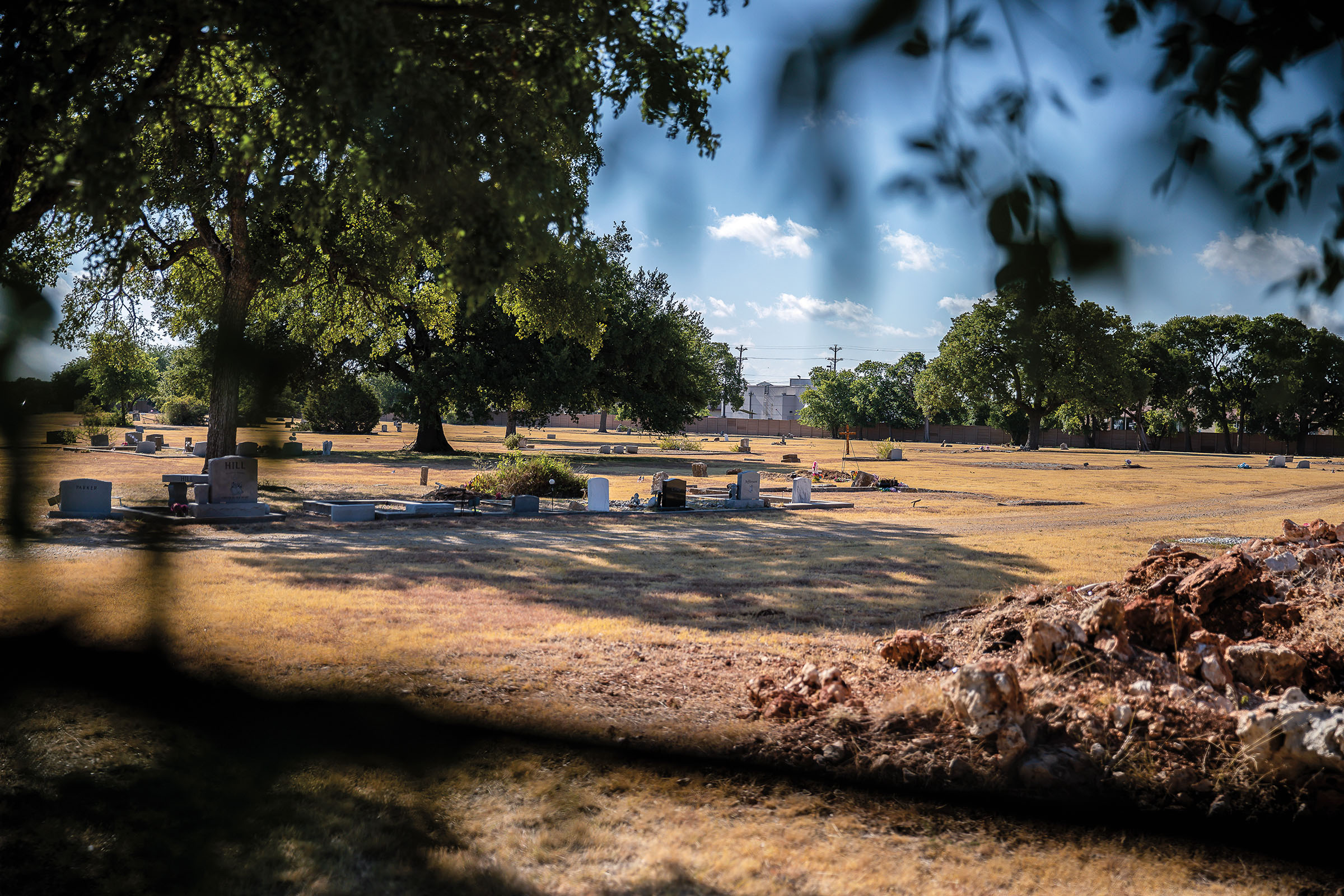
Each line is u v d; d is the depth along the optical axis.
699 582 14.71
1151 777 6.49
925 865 5.43
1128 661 8.31
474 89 6.81
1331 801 6.05
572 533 21.48
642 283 57.50
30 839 5.29
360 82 5.46
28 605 10.48
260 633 9.94
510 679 8.69
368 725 7.22
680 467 51.69
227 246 26.98
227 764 6.39
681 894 5.06
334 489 30.67
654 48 7.43
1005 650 9.57
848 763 6.90
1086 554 18.53
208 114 9.15
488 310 50.50
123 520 20.61
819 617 12.06
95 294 23.27
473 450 64.62
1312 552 12.35
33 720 6.95
